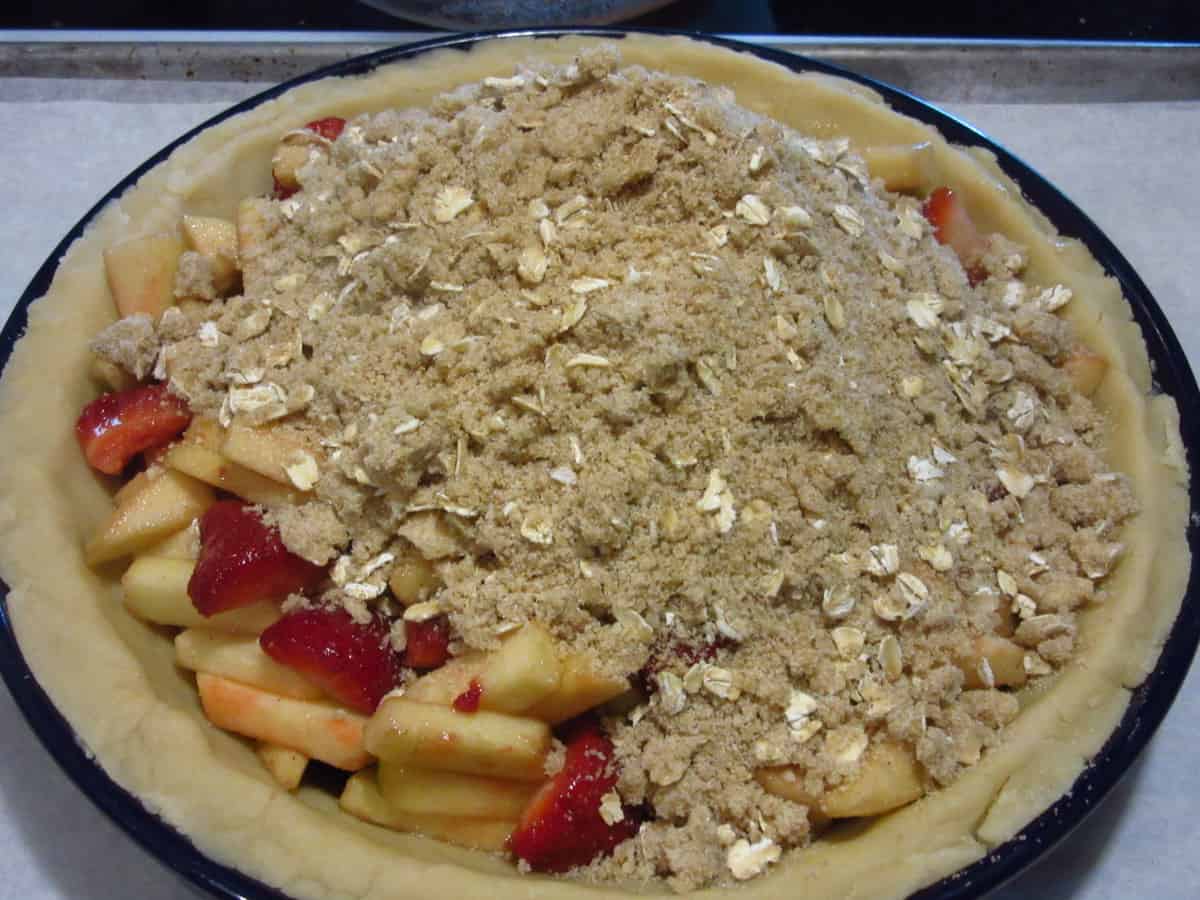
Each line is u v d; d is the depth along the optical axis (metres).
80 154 0.38
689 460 0.24
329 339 0.26
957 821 0.22
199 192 0.31
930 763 0.23
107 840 0.25
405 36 0.40
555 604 0.23
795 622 0.24
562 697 0.23
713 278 0.25
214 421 0.26
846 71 0.34
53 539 0.25
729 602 0.24
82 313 0.28
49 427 0.26
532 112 0.28
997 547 0.26
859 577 0.24
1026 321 0.29
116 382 0.28
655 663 0.24
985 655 0.24
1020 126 0.40
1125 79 0.40
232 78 0.40
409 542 0.24
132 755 0.22
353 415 0.25
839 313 0.26
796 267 0.26
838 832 0.23
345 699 0.24
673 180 0.27
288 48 0.40
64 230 0.36
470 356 0.25
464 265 0.26
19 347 0.27
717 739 0.23
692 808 0.23
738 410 0.25
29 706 0.23
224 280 0.29
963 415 0.27
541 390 0.24
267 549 0.24
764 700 0.23
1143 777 0.26
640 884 0.22
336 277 0.27
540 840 0.23
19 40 0.39
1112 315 0.29
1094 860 0.25
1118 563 0.26
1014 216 0.31
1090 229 0.30
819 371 0.25
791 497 0.24
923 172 0.32
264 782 0.23
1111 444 0.28
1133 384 0.28
